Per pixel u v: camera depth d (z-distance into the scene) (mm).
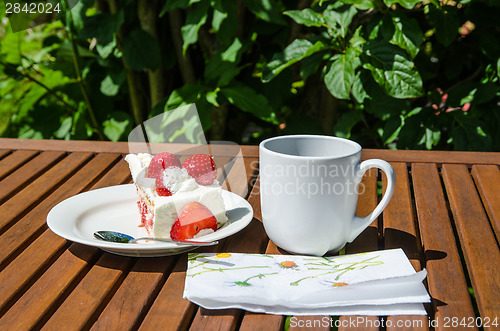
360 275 582
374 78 1554
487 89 1650
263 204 682
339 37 1623
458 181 892
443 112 1653
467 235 699
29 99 2146
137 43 1947
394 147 1907
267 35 2057
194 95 1830
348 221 659
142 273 609
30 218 770
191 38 1711
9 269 618
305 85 2096
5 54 2104
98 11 2082
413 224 746
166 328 504
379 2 1549
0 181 921
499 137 1722
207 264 628
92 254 656
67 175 950
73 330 501
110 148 1095
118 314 529
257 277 593
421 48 1930
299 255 675
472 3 1732
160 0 2006
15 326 511
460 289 571
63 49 2131
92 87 2156
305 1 1941
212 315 526
